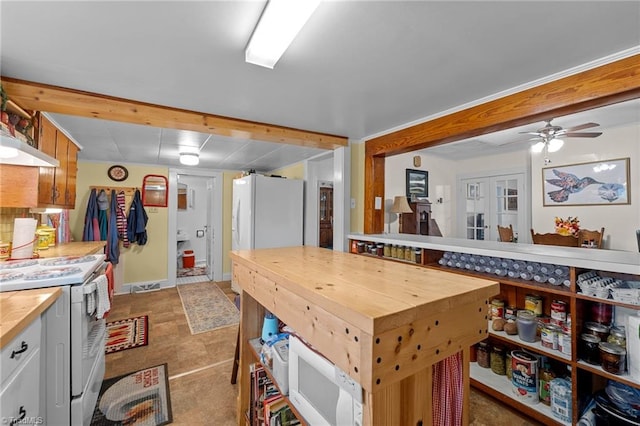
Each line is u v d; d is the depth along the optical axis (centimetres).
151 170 476
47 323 145
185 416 181
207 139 321
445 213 519
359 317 67
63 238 357
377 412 70
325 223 498
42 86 189
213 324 327
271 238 425
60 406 147
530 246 215
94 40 140
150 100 218
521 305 204
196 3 114
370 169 324
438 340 79
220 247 537
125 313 361
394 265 124
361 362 68
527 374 176
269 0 112
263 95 208
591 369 149
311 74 175
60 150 273
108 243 427
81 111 208
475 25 128
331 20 125
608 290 146
